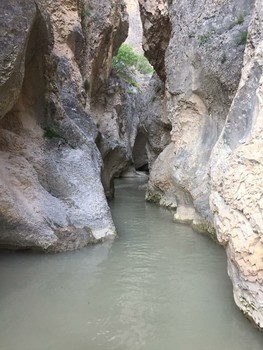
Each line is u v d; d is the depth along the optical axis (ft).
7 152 20.01
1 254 18.60
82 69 38.32
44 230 18.74
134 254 19.29
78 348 10.89
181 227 25.27
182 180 25.59
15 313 12.89
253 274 11.36
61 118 24.09
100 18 40.91
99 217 21.97
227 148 14.51
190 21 26.27
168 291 14.87
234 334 11.70
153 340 11.37
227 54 22.02
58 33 31.91
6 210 17.57
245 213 11.65
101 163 26.71
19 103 21.75
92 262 17.98
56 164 22.08
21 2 16.65
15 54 16.02
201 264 17.84
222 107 23.26
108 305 13.61
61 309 13.21
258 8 14.70
